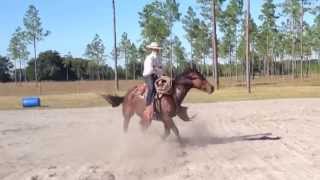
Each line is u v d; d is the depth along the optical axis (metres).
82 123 22.41
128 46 106.81
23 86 92.56
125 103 15.52
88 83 99.25
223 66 107.75
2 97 51.53
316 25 77.31
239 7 76.31
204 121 21.23
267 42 86.81
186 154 13.16
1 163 12.73
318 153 12.57
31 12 88.69
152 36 68.38
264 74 111.44
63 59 149.62
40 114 28.72
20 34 100.75
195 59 84.25
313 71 102.94
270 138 15.66
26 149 15.16
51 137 17.81
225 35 81.38
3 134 19.39
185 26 78.94
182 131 17.78
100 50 115.81
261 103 31.25
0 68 148.50
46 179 10.44
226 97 38.59
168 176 10.41
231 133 17.17
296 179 9.59
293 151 13.02
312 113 23.67
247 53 44.91
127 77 122.44
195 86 14.36
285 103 30.50
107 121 22.88
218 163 11.70
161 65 14.74
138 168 11.31
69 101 39.62
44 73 145.38
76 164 12.19
